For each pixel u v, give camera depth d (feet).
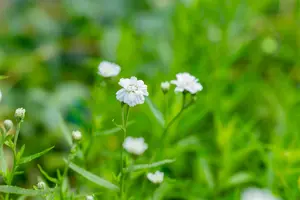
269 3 2.76
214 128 2.13
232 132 1.93
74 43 2.77
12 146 1.46
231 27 2.34
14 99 2.41
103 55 2.51
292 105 2.19
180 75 1.60
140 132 2.07
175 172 2.02
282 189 1.90
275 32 2.58
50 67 2.65
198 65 2.23
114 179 1.58
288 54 2.51
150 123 2.05
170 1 2.81
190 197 1.87
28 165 2.14
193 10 2.33
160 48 2.42
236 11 2.32
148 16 2.79
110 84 2.09
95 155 1.97
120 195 1.54
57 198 1.56
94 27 2.74
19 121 1.46
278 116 2.16
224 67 2.22
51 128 2.28
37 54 2.66
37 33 2.81
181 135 2.02
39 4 3.00
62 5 3.03
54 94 2.39
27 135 2.27
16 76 2.59
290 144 1.96
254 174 1.98
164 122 1.64
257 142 1.94
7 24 2.91
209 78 2.18
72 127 2.20
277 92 2.35
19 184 2.10
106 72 1.64
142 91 1.48
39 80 2.60
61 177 1.53
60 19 2.95
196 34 2.34
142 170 1.63
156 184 1.58
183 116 1.96
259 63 2.54
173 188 1.93
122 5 2.90
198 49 2.32
